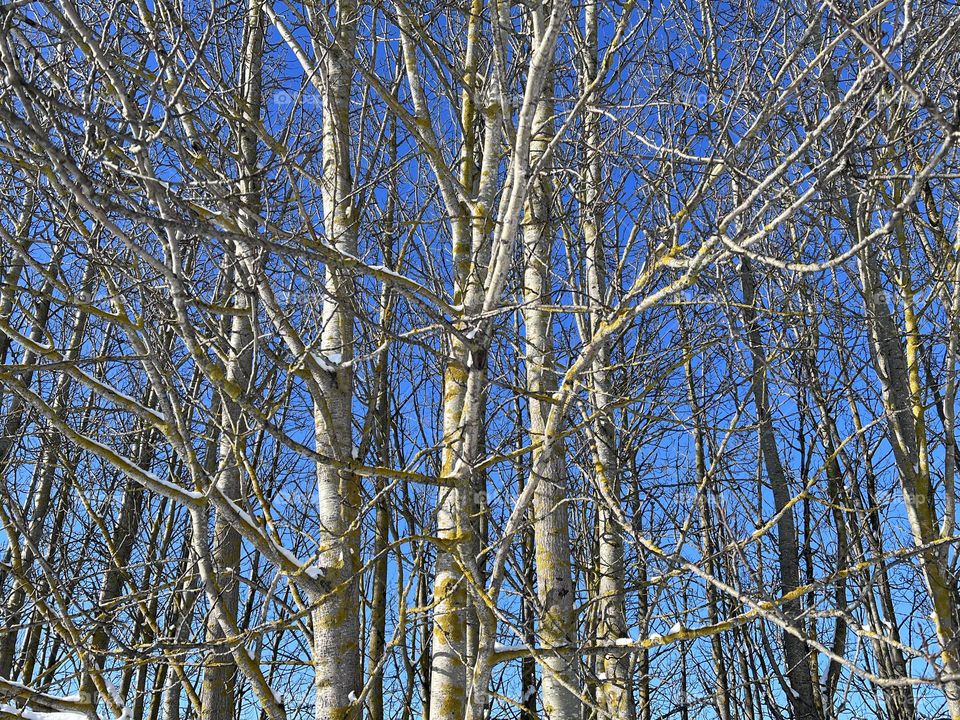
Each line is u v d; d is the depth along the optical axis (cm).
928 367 721
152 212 402
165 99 412
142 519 888
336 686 425
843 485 884
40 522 720
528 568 761
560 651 382
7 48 265
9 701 452
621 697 671
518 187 309
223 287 467
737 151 313
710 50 439
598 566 749
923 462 595
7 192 414
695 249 387
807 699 895
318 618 438
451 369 477
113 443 811
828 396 767
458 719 443
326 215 481
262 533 394
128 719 411
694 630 354
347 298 424
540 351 534
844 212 588
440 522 479
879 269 620
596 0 503
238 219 372
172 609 720
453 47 598
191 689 535
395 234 671
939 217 627
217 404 623
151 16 386
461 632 461
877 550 711
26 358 643
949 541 336
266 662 419
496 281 333
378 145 532
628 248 427
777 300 584
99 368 745
